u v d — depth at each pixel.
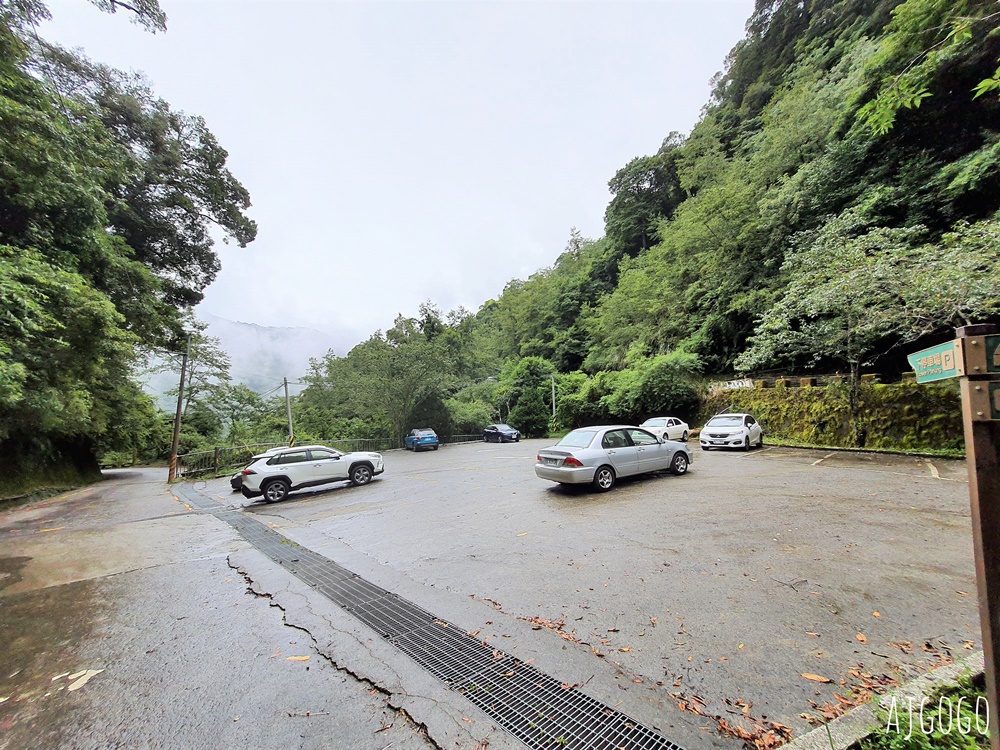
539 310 45.12
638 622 3.33
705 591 3.80
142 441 28.80
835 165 15.02
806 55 22.67
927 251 10.10
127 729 2.38
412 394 28.95
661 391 21.44
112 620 3.88
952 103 11.75
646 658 2.85
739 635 3.05
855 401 12.87
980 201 11.80
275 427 31.69
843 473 9.22
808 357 18.50
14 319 7.38
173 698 2.66
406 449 27.39
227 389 33.88
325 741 2.21
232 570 5.20
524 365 36.12
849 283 10.79
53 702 2.65
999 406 1.54
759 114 28.05
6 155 8.22
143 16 8.75
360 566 5.10
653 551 4.91
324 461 11.15
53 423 12.67
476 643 3.17
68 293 8.73
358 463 11.82
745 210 19.58
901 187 12.92
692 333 23.61
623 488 8.57
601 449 8.49
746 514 6.24
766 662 2.71
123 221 16.00
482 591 4.14
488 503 8.23
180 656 3.19
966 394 1.61
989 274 8.98
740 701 2.36
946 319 9.80
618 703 2.40
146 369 24.31
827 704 2.28
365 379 28.00
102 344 10.56
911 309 10.12
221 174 19.02
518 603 3.82
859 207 13.45
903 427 11.96
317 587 4.50
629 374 23.25
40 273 7.86
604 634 3.19
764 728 2.13
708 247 22.27
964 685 2.25
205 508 10.09
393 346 29.42
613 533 5.68
